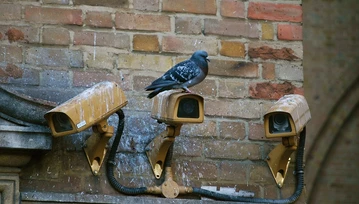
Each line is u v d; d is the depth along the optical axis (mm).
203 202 8000
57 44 8164
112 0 8375
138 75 8266
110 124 8070
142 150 8078
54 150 7852
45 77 8070
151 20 8406
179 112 7598
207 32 8500
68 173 7832
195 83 7852
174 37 8422
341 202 12320
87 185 7848
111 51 8266
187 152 8203
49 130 7586
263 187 8273
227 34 8547
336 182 12336
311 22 12383
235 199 8125
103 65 8211
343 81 12367
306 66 12320
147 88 7738
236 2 8641
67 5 8273
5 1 8156
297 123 7824
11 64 8031
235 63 8500
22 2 8195
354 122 12406
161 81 7730
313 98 12297
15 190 7594
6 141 7453
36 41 8133
